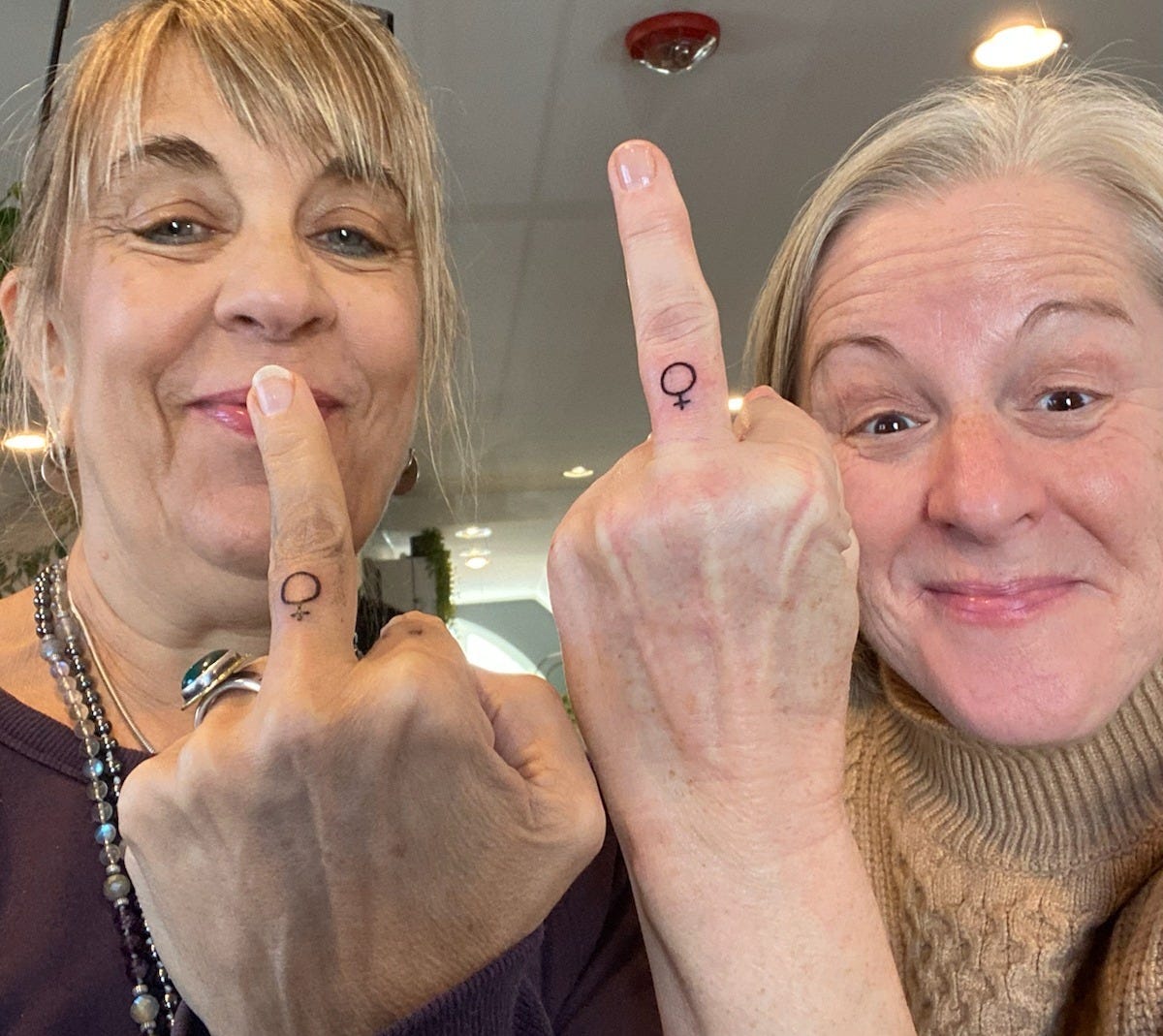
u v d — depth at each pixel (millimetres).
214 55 650
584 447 4105
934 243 757
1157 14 1920
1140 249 746
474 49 1910
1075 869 814
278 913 423
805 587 502
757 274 2826
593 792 487
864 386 785
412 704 406
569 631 539
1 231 816
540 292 2891
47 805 640
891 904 889
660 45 1870
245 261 648
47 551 1002
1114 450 725
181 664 718
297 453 438
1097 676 739
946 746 835
